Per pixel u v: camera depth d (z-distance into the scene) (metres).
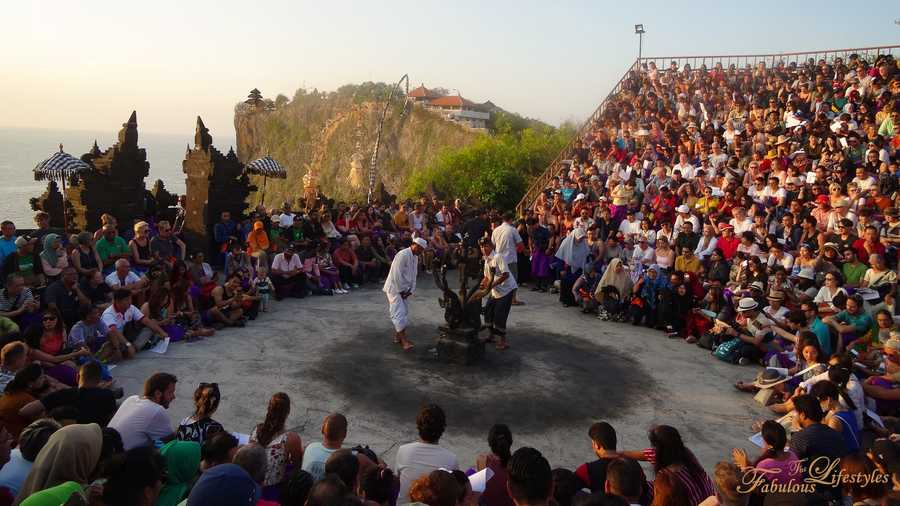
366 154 68.19
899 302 10.35
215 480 3.66
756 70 26.06
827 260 11.21
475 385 8.73
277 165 17.56
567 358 10.15
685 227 13.52
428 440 5.03
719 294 11.24
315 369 9.04
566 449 6.99
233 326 10.93
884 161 14.01
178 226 15.82
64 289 8.95
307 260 13.66
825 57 24.67
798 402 5.86
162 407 5.60
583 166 20.59
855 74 19.45
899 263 11.05
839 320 9.53
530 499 3.79
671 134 20.45
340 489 3.46
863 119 16.47
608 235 14.38
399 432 7.17
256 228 14.04
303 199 20.97
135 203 15.27
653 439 4.81
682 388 9.02
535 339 11.16
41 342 7.87
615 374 9.48
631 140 20.98
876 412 7.86
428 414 5.04
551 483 3.83
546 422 7.66
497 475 4.63
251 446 4.31
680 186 15.98
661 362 10.15
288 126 77.31
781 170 15.11
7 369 6.44
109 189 14.73
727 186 15.02
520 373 9.31
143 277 10.62
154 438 5.38
